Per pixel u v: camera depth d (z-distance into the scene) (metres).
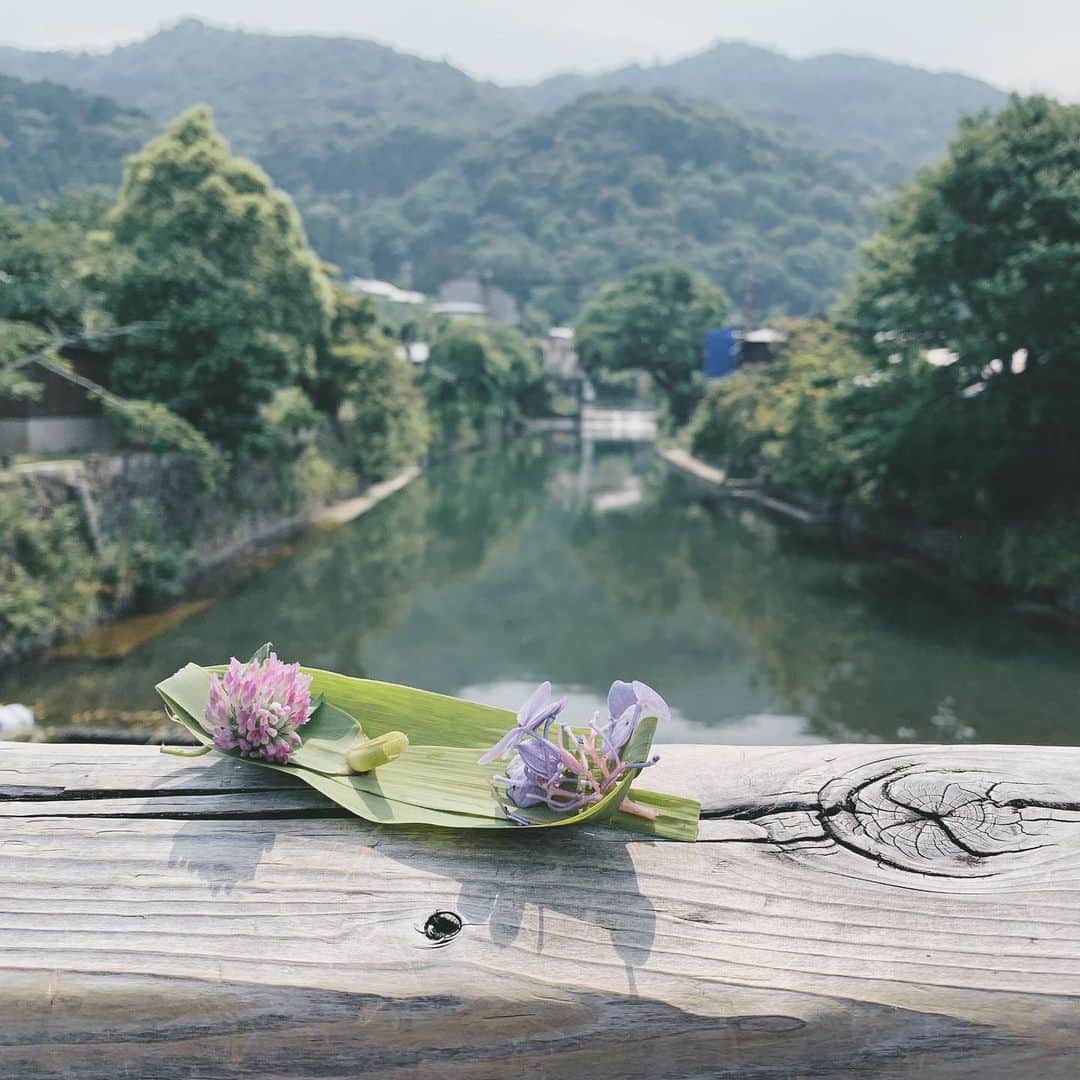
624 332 93.00
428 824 1.08
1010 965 0.92
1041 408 22.56
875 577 24.50
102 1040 0.92
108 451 23.17
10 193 163.62
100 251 25.78
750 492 43.38
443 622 20.06
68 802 1.14
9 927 0.96
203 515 24.61
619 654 17.98
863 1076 0.90
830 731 13.89
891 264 24.34
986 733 13.71
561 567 26.05
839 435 28.77
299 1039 0.91
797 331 46.69
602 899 0.99
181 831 1.09
